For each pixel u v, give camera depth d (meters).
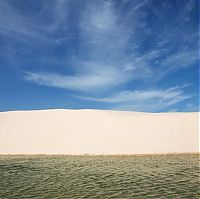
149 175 20.12
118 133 35.91
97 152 31.78
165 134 34.56
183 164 24.27
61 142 34.84
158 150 31.33
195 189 16.28
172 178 19.08
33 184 18.02
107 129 37.09
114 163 25.48
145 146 32.47
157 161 26.12
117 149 32.25
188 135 33.72
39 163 26.12
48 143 34.78
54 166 24.38
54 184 17.98
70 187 17.19
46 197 15.16
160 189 16.38
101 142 34.19
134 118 39.56
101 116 41.16
